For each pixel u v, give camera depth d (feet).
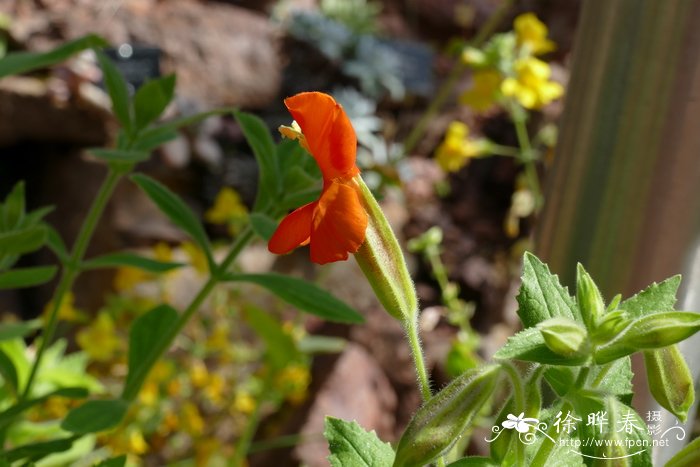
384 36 3.71
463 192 3.45
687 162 0.99
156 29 3.26
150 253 3.12
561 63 3.59
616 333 0.89
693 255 1.00
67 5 3.25
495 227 3.42
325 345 2.54
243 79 3.33
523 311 0.94
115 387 2.65
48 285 3.22
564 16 3.64
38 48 3.08
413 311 0.99
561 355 0.88
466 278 3.34
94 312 3.12
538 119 3.41
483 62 2.45
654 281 1.01
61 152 3.16
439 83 3.64
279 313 3.16
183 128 3.16
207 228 3.27
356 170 0.97
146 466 2.80
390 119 3.53
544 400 1.03
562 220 1.03
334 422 0.99
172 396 2.67
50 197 3.20
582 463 0.94
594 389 0.90
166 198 1.23
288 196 1.22
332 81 3.43
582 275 0.90
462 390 0.90
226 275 1.22
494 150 2.66
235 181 3.28
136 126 1.25
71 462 1.68
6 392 1.55
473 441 2.65
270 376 2.25
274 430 3.03
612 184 1.00
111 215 3.11
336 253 0.91
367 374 3.18
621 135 0.99
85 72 3.02
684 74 0.97
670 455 1.05
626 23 0.98
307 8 3.70
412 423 0.90
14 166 3.24
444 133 3.53
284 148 1.26
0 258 1.18
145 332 1.25
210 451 2.62
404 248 3.32
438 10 3.87
